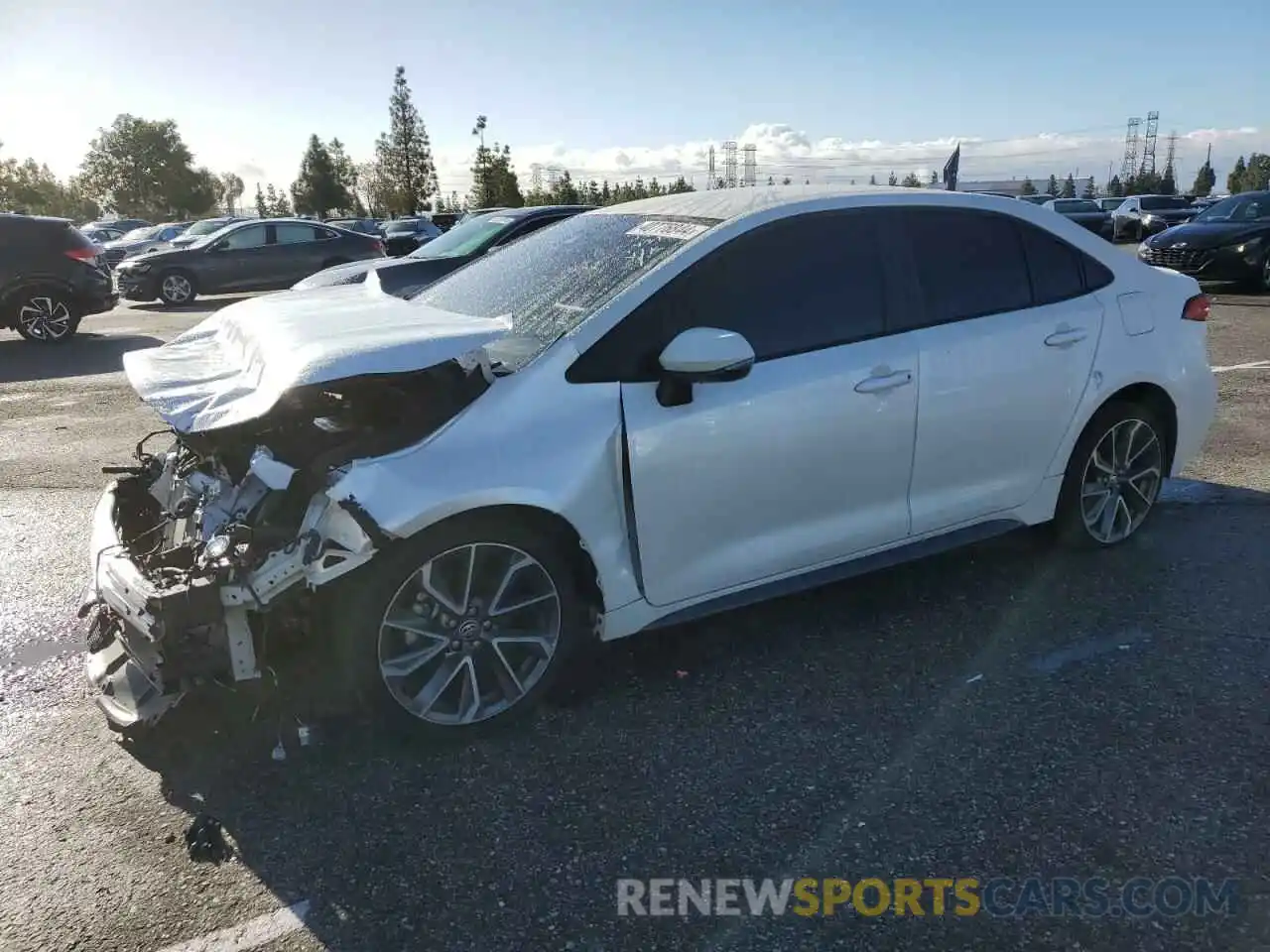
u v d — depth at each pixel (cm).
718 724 319
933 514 382
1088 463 423
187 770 300
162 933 235
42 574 463
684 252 338
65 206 8006
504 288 392
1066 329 399
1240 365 863
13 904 245
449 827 271
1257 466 573
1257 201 1472
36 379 995
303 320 341
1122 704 324
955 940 227
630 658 364
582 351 316
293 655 295
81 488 603
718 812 275
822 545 359
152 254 1783
